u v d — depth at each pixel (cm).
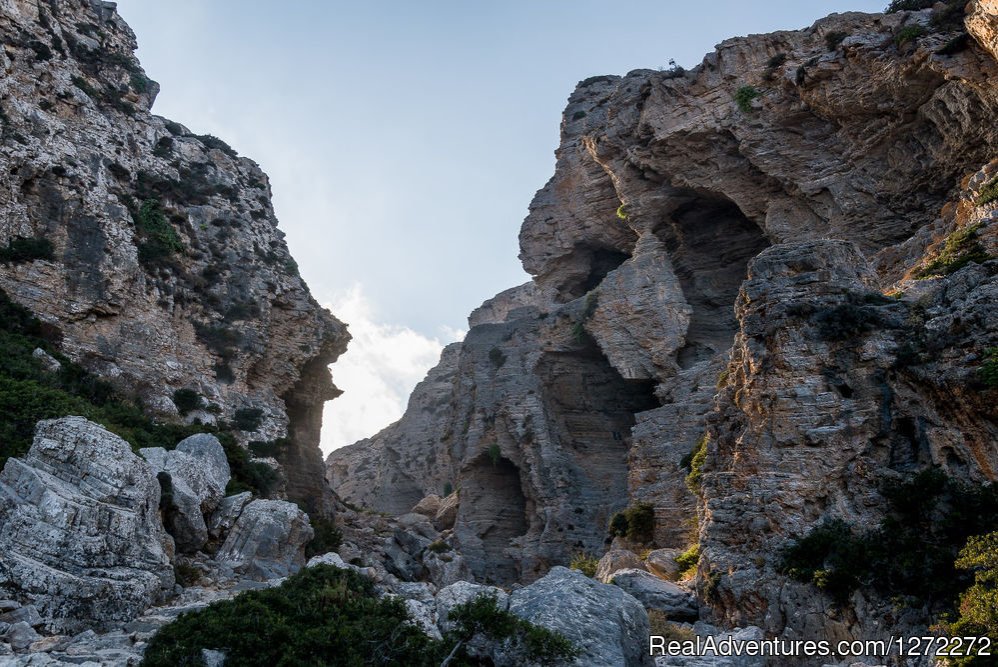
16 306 3716
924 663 1655
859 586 1906
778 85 4756
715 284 5453
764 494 2234
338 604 1494
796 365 2334
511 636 1367
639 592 2419
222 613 1415
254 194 5866
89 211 4278
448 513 6512
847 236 4391
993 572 1599
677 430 4350
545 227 6812
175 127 5872
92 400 3362
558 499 5288
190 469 2603
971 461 1980
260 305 5094
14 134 4134
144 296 4391
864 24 4644
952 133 3906
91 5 5544
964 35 3747
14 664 1213
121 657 1319
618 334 5366
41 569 1557
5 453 2088
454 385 6556
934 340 2138
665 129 5169
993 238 2533
